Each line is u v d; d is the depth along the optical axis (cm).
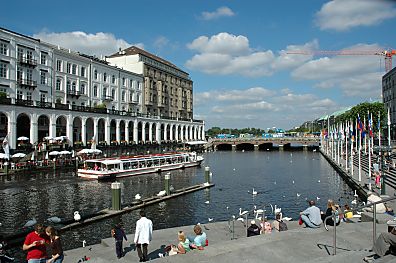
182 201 3372
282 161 8194
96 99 8238
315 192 3903
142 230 1267
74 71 7562
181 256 1070
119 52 10912
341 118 11919
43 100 6688
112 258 1368
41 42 6631
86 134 7712
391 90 10031
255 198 3578
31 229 2144
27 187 3934
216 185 4434
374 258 877
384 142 8219
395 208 2281
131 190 4003
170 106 11831
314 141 12625
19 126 6284
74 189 3919
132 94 9744
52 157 5819
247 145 14638
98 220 2541
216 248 1135
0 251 1560
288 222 1898
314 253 1089
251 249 1117
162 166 5925
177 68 12662
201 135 13300
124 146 7900
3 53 5850
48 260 995
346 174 4638
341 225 1462
